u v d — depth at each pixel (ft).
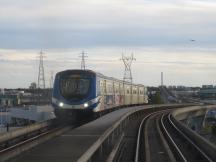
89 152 58.65
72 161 55.93
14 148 76.59
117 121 115.03
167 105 364.38
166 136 131.95
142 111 274.36
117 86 202.80
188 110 325.21
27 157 59.26
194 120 378.94
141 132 141.69
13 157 69.00
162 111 317.22
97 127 101.76
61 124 142.72
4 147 88.02
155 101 472.44
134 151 95.20
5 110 295.69
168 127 175.32
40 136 97.71
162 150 100.89
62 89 142.92
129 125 176.45
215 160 81.46
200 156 91.61
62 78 143.84
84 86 142.92
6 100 469.98
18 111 220.64
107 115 147.33
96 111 145.28
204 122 376.48
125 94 231.91
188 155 97.14
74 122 147.95
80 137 82.33
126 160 84.23
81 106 141.38
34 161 56.08
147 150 91.50
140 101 292.61
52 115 189.47
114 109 195.93
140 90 292.81
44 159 57.57
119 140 108.58
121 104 216.95
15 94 514.68
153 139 126.11
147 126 168.04
